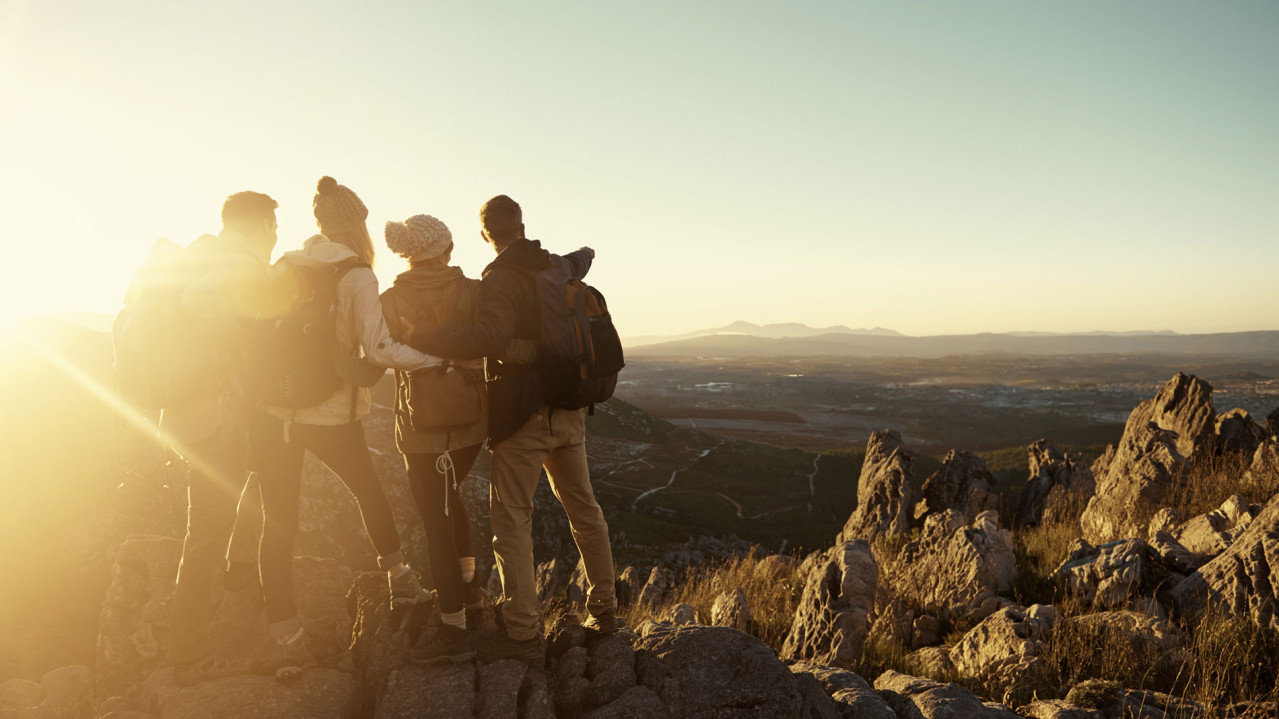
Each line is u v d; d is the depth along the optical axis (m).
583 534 3.83
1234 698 5.58
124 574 4.13
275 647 3.71
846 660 7.12
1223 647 5.96
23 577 8.09
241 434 3.71
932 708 4.56
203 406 3.49
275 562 3.50
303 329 3.23
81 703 3.73
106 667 3.92
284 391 3.26
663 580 12.14
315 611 4.10
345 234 3.49
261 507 3.90
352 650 3.83
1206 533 8.61
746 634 4.01
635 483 118.88
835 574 8.20
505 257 3.43
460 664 3.53
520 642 3.57
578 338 3.40
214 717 3.24
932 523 10.98
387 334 3.21
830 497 121.75
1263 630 6.09
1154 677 6.01
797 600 10.38
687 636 3.92
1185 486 11.98
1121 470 13.38
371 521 3.79
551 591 11.00
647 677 3.66
